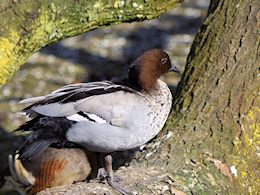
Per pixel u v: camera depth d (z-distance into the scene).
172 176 9.39
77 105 9.05
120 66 19.92
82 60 20.25
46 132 9.27
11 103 17.44
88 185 8.94
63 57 20.41
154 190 9.09
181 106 10.54
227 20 10.90
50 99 9.13
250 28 10.69
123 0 9.26
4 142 15.16
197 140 9.97
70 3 9.15
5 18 8.92
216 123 10.12
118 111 9.00
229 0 11.07
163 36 21.95
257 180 9.90
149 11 9.38
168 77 18.14
